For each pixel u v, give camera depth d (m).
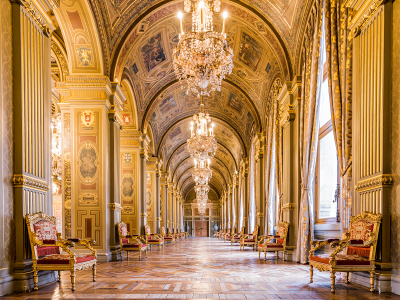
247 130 20.53
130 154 15.56
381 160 5.37
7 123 5.16
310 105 8.55
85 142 10.23
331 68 7.14
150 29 11.75
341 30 6.88
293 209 10.38
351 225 5.98
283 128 11.82
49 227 5.87
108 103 10.55
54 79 14.19
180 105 20.56
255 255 12.73
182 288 5.88
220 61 7.99
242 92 16.69
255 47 12.99
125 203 15.29
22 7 5.44
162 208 24.48
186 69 8.09
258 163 16.20
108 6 9.78
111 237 10.47
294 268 8.54
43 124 6.07
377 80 5.55
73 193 10.09
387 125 5.35
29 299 4.80
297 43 10.20
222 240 31.06
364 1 5.83
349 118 6.54
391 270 5.23
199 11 8.07
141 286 6.05
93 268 6.59
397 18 5.27
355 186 6.14
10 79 5.27
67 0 8.80
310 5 8.95
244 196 21.12
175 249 16.52
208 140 14.38
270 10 10.52
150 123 19.55
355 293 5.28
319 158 10.39
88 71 10.35
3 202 5.00
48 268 5.49
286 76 11.06
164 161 25.78
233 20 12.09
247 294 5.36
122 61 11.46
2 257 4.97
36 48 5.88
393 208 5.22
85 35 9.74
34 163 5.70
